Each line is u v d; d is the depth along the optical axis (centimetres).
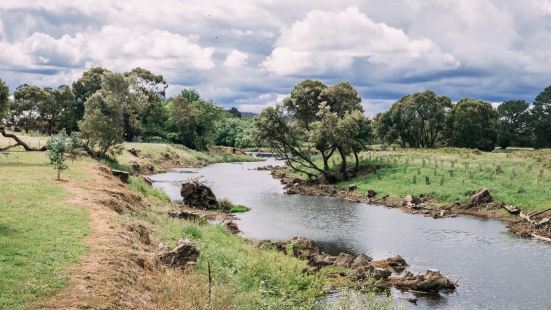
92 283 1348
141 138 12469
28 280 1300
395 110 10375
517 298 2178
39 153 5319
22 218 1953
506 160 6062
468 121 9669
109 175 3953
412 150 8462
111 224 2080
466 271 2573
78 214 2153
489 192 4425
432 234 3466
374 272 2369
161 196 4388
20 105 10831
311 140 6288
